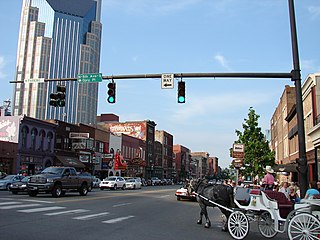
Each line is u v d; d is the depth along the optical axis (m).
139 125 86.19
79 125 56.28
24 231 10.01
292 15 14.33
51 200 20.41
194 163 144.38
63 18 105.31
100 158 61.75
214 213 18.34
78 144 53.62
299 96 14.00
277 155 59.06
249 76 15.54
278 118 56.91
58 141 51.03
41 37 92.06
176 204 23.02
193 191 13.36
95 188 46.62
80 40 100.81
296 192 17.19
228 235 11.26
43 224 11.39
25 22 97.56
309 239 9.45
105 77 17.28
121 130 86.69
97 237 9.64
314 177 30.52
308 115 31.50
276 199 11.13
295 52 14.27
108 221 12.95
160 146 96.75
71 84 94.12
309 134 28.25
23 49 92.31
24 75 89.06
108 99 17.16
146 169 84.56
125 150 72.94
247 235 11.70
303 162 13.47
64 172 24.78
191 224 13.53
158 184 78.75
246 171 34.16
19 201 18.72
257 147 33.47
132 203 21.64
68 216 13.65
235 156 23.81
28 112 84.25
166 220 14.38
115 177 44.16
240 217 10.86
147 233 10.76
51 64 90.75
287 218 9.98
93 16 122.94
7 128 43.69
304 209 9.93
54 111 88.50
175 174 112.25
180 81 16.33
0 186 30.70
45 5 106.31
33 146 45.81
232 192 12.07
